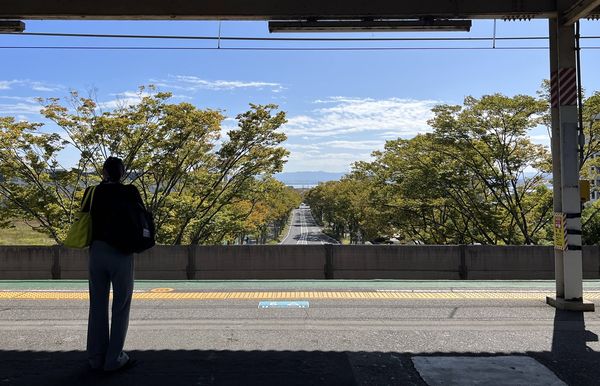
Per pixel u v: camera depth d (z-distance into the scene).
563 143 7.87
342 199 65.44
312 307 7.87
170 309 7.74
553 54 8.22
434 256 11.98
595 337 6.17
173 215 25.53
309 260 11.97
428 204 29.08
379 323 6.87
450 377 4.78
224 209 28.81
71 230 4.73
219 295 8.91
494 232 27.77
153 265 11.93
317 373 4.92
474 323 6.87
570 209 7.77
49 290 9.56
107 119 23.16
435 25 8.11
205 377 4.80
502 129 25.89
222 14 8.05
